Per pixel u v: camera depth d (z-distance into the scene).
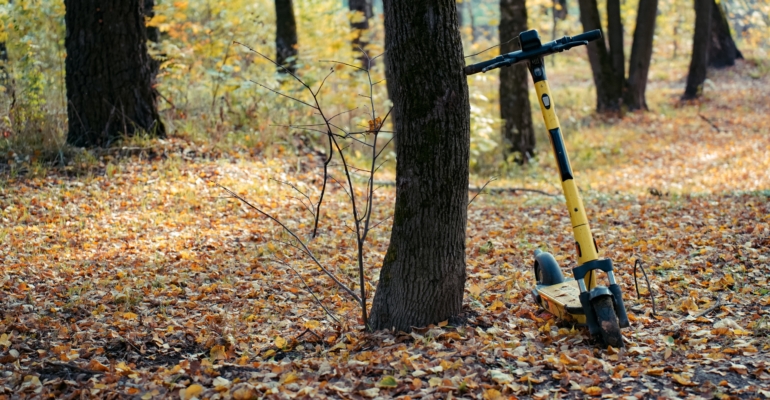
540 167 16.55
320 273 6.90
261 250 7.62
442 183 4.61
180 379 4.16
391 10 4.45
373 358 4.27
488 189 12.55
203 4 15.48
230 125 13.05
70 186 9.83
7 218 8.53
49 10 13.91
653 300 5.20
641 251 7.28
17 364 4.38
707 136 18.56
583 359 4.10
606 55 22.62
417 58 4.41
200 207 9.49
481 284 6.29
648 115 22.00
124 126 11.23
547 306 5.12
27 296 5.87
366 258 7.49
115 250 7.56
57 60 13.96
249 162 11.66
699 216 8.90
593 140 18.98
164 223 8.71
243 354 4.69
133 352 4.79
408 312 4.77
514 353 4.29
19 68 12.53
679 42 36.41
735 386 3.71
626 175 14.66
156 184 10.14
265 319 5.52
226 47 14.33
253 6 17.91
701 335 4.59
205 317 5.48
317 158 12.99
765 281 5.86
